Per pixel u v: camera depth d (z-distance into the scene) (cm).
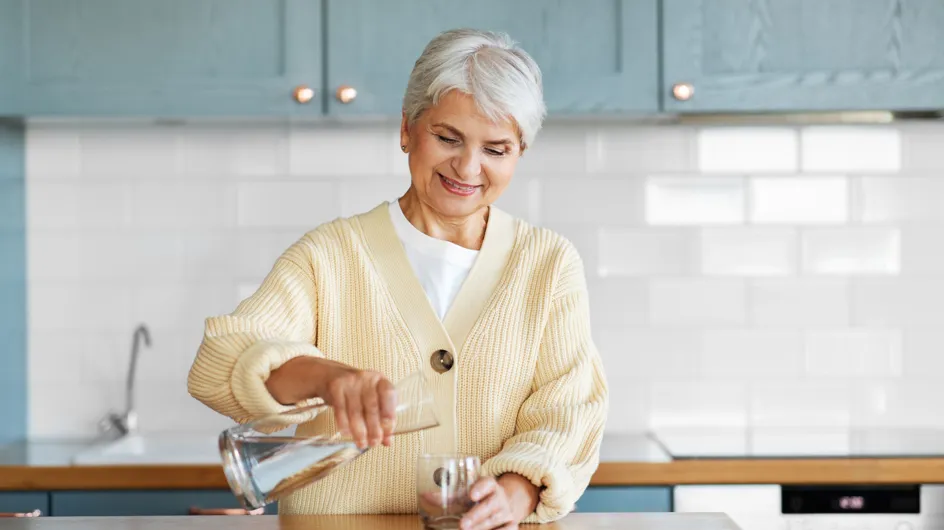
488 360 141
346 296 143
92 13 254
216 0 254
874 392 292
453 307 143
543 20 255
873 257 292
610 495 242
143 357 290
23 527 124
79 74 254
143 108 255
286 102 255
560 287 145
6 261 277
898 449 255
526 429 138
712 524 125
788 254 292
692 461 242
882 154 291
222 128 290
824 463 242
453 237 147
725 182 292
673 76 255
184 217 290
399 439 137
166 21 255
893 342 292
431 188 138
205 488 243
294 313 138
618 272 291
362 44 255
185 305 290
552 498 122
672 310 291
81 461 254
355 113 255
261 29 255
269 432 114
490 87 130
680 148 291
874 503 243
